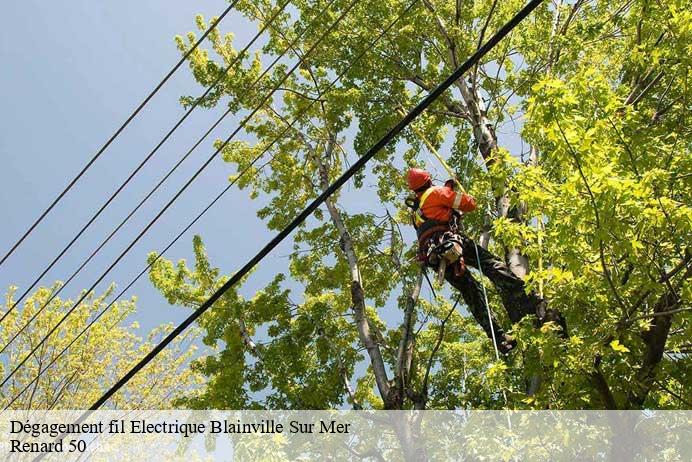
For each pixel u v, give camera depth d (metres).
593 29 16.55
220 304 20.94
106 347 27.94
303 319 20.38
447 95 20.97
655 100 15.69
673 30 12.50
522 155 16.75
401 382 17.92
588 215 10.41
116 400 27.61
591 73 11.31
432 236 13.03
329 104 22.19
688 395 12.14
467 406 17.94
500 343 13.45
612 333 11.13
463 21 20.66
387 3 20.92
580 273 11.55
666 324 11.82
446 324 21.44
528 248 12.21
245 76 22.14
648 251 11.01
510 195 11.91
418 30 20.88
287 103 23.69
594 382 11.74
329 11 21.62
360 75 21.62
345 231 21.39
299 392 18.97
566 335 12.31
